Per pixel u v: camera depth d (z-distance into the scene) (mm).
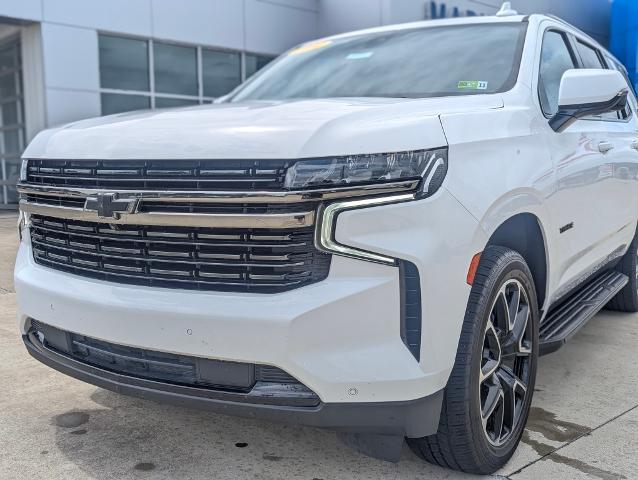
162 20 14195
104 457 2904
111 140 2568
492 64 3436
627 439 3092
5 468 2805
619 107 3186
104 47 13586
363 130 2293
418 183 2295
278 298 2256
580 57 4273
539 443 3045
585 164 3605
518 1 16344
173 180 2355
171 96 14695
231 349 2285
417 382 2279
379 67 3725
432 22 4133
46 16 12711
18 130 14758
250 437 3098
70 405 3467
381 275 2240
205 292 2357
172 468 2809
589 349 4480
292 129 2305
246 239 2301
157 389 2486
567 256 3465
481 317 2521
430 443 2592
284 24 16156
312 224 2240
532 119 3135
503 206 2641
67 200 2676
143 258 2471
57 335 2812
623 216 4523
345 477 2721
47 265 2893
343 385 2240
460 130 2539
